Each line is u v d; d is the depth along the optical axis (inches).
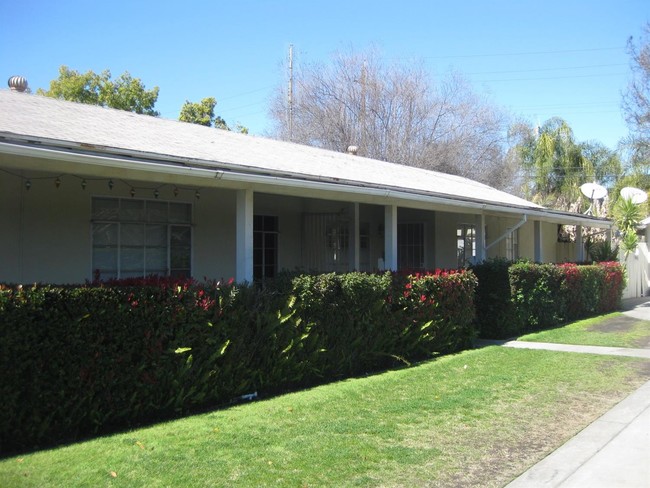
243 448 220.8
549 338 506.0
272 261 497.0
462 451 224.2
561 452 225.0
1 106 334.3
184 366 264.1
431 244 637.3
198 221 415.5
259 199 487.2
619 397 306.2
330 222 535.2
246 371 293.0
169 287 262.4
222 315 283.6
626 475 204.1
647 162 1246.3
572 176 1357.0
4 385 210.5
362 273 371.2
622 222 873.5
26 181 328.8
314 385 331.3
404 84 1370.6
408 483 193.2
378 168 565.6
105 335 238.7
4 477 188.4
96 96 1133.7
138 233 382.9
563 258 871.1
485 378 346.3
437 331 425.1
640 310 725.3
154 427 247.6
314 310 331.9
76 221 351.6
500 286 509.0
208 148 367.6
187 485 186.2
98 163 251.3
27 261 329.4
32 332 217.0
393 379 343.9
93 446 220.8
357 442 230.4
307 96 1390.3
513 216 613.3
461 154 1360.7
